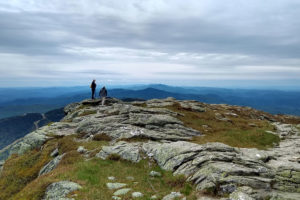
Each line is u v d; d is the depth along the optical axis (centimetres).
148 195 1476
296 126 4575
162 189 1623
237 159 1844
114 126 3588
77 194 1445
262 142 3375
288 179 1588
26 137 4119
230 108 7375
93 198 1403
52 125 4484
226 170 1548
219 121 4831
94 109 5500
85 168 1978
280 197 1325
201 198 1327
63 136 3841
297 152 2762
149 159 2302
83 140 3353
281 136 3775
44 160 3025
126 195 1459
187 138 3278
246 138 3509
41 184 1673
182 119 4450
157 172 1962
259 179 1488
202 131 3853
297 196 1352
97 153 2520
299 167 1747
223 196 1330
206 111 5756
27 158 3325
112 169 2045
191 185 1552
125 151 2461
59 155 2858
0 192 2681
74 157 2452
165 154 2227
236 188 1368
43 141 3716
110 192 1523
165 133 3391
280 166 1806
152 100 6912
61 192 1494
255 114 7050
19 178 2848
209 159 1814
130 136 3091
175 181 1695
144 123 3712
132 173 1978
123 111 4534
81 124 4038
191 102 7144
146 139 3058
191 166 1814
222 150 2139
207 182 1468
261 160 2114
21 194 1686
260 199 1288
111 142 3048
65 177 1766
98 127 3650
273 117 7556
